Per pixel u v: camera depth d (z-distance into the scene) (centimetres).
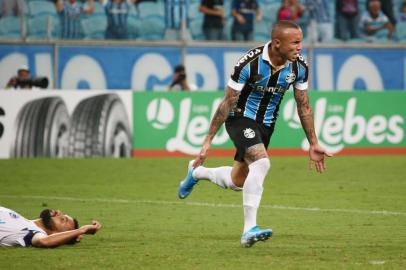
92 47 5512
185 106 4931
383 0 6166
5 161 4597
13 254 2008
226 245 2194
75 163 4538
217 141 4959
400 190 3634
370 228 2544
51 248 2094
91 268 1850
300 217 2811
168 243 2230
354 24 6112
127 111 4847
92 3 5756
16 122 4709
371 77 5903
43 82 5122
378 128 5206
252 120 2203
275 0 5997
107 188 3678
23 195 3444
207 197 3391
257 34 5978
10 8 5597
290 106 5075
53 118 4744
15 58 5403
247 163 2170
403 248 2144
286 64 2167
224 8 5894
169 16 5866
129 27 5822
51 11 5697
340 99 5122
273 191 3581
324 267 1855
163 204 3175
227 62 5703
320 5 6022
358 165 4638
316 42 5947
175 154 4922
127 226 2589
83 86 5512
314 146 2244
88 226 2123
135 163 4591
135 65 5575
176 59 5625
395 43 5988
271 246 2175
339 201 3259
